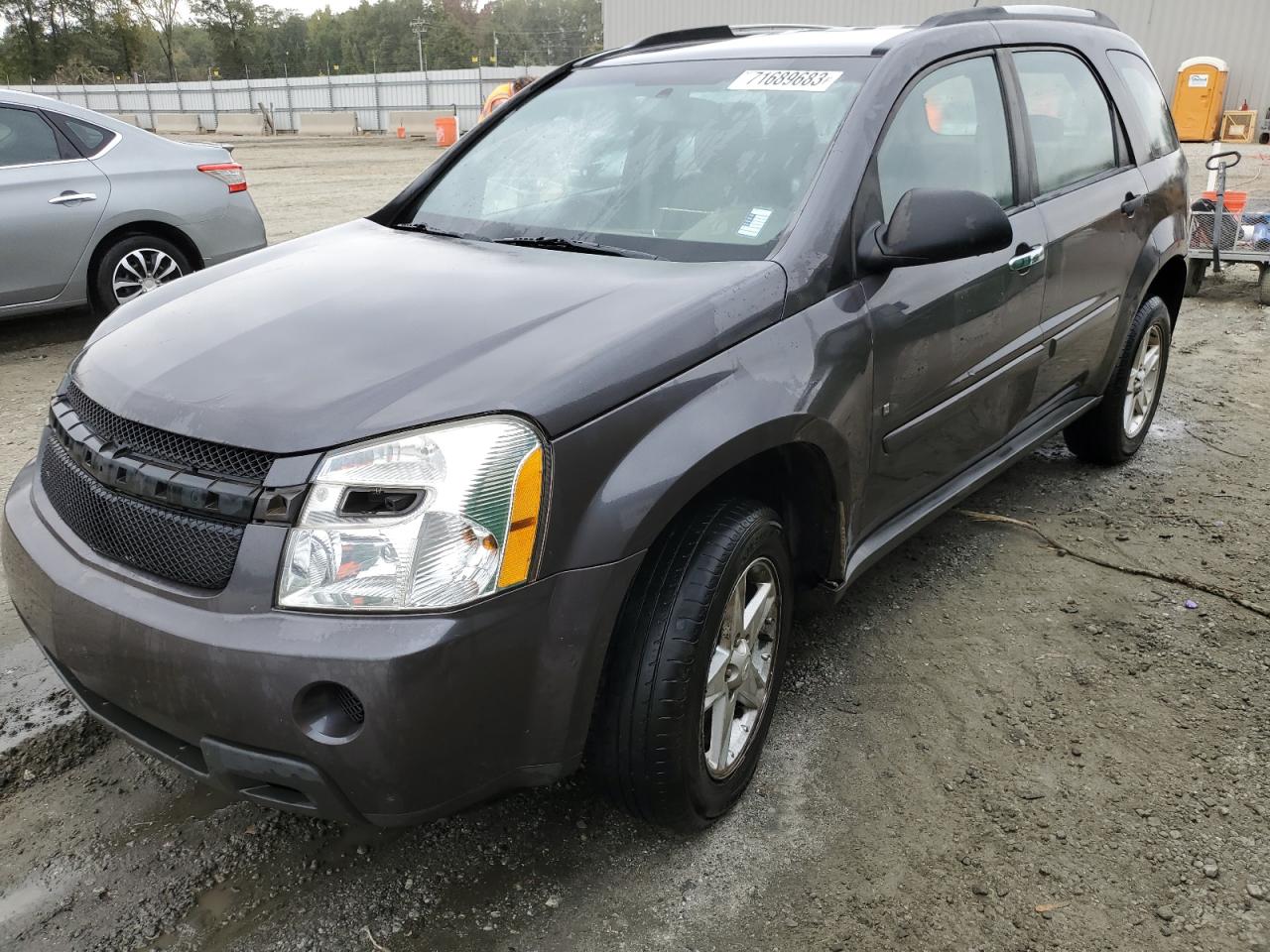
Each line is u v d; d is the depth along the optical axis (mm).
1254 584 3566
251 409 1932
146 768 2650
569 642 1939
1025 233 3279
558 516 1903
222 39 89188
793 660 3109
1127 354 4277
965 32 3240
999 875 2279
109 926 2143
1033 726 2803
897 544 2990
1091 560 3742
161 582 1931
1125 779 2586
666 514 2037
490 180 3178
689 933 2125
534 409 1888
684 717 2115
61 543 2135
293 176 17172
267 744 1818
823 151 2684
